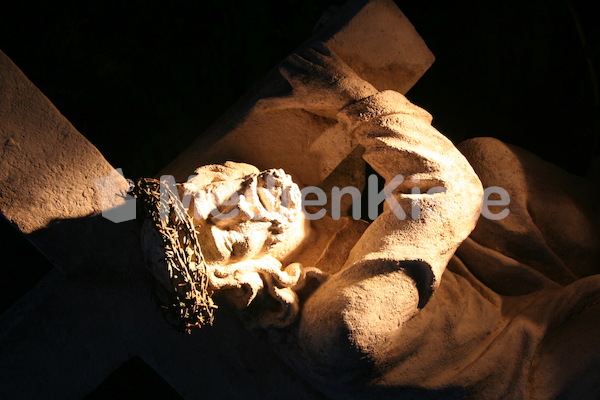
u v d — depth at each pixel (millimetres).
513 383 2826
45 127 2719
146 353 2881
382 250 2555
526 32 4188
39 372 2799
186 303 2311
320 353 2521
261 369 2916
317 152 3021
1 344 2752
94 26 3967
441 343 2832
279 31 3951
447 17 4180
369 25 2943
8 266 3871
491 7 4176
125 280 2809
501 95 4242
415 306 2566
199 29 3988
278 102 2869
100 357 2846
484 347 2906
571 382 2781
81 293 2789
